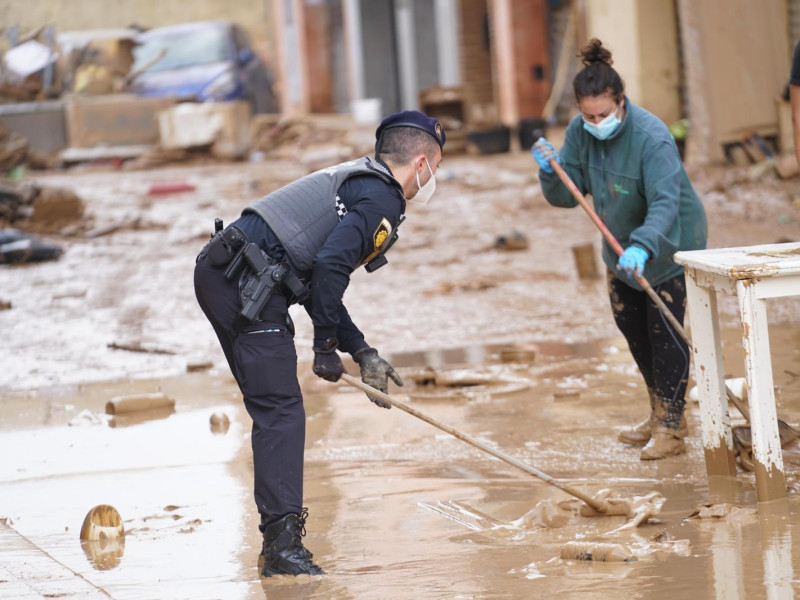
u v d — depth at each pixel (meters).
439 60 81.00
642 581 9.36
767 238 31.73
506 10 73.75
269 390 10.65
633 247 13.10
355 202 10.67
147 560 11.11
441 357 21.91
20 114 69.00
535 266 32.44
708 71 43.41
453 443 15.38
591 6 50.75
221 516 12.66
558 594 9.23
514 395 18.22
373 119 72.62
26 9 94.50
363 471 14.27
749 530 10.55
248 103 73.88
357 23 82.25
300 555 10.50
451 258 34.38
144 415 18.30
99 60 73.56
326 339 10.45
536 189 46.03
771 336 20.73
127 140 70.00
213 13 101.69
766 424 11.34
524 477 13.56
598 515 11.73
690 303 12.59
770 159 41.28
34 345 25.25
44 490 14.19
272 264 10.53
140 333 26.16
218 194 52.22
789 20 42.44
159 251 38.44
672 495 12.31
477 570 10.14
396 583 9.93
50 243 38.12
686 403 16.52
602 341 22.39
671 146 13.66
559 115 73.19
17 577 10.38
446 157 61.31
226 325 10.69
